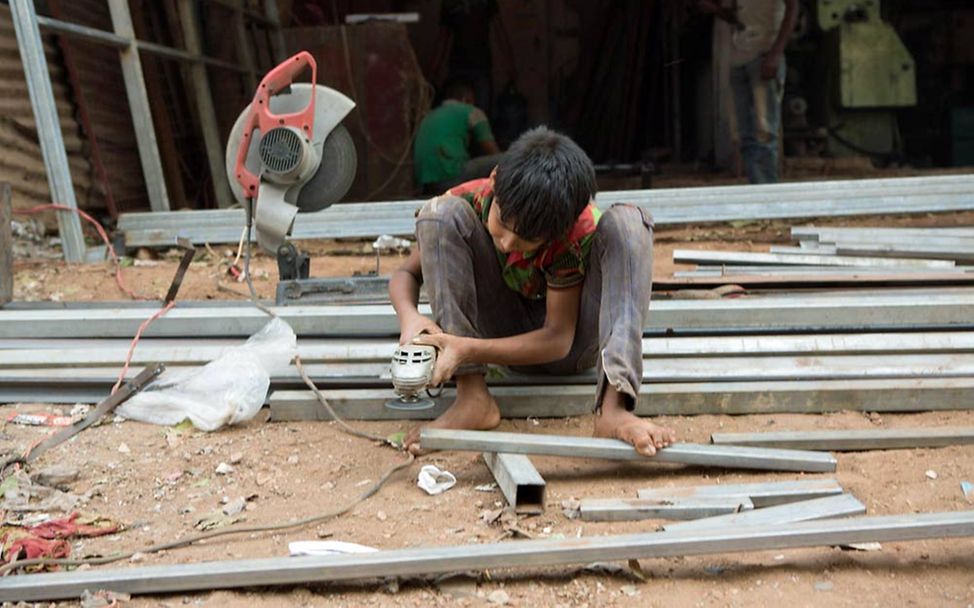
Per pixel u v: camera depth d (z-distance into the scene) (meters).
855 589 2.20
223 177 8.51
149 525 2.54
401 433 3.06
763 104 7.40
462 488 2.70
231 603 2.16
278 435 3.10
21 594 2.16
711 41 11.64
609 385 2.79
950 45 11.30
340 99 3.94
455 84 8.41
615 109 13.00
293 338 3.46
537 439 2.67
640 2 12.65
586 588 2.22
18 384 3.43
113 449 3.01
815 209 6.61
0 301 4.17
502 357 2.81
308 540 2.42
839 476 2.71
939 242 4.92
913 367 3.28
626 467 2.81
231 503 2.62
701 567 2.30
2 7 6.51
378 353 3.39
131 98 6.83
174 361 3.46
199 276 5.55
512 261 2.83
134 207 7.89
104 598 2.15
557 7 13.62
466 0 11.73
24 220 6.59
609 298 2.72
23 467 2.88
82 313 3.77
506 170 2.45
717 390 3.15
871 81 10.06
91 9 7.46
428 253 2.84
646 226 2.76
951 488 2.61
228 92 9.06
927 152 11.51
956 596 2.17
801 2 10.26
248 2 9.48
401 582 2.24
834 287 4.10
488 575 2.26
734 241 6.32
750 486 2.57
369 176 9.12
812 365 3.29
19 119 6.62
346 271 5.61
